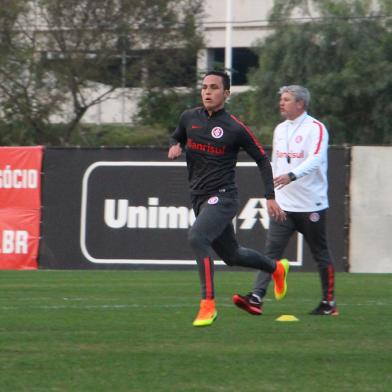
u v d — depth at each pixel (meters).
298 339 26.56
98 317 31.38
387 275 51.06
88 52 122.25
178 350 24.59
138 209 54.84
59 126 122.25
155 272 52.88
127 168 54.97
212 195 28.52
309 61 113.25
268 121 115.50
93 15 122.00
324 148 31.19
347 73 108.81
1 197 56.41
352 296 39.47
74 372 21.66
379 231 52.84
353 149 53.06
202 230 28.23
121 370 21.92
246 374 21.55
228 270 54.50
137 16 124.50
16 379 20.88
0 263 56.38
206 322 28.50
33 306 34.91
